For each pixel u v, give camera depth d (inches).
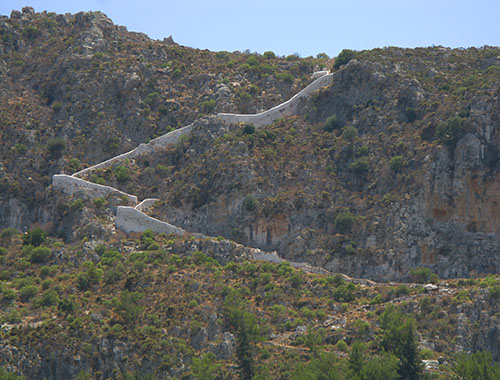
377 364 6884.8
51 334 7859.3
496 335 7549.2
